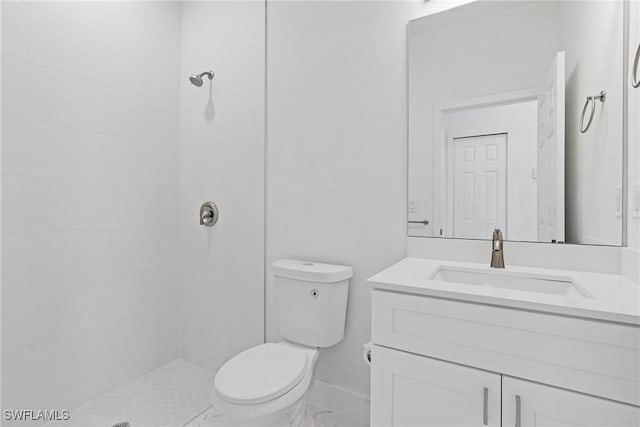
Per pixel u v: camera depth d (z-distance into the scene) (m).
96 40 1.67
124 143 1.80
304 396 1.41
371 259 1.58
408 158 1.49
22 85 1.36
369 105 1.58
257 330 1.87
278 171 1.83
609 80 1.17
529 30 1.30
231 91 1.98
